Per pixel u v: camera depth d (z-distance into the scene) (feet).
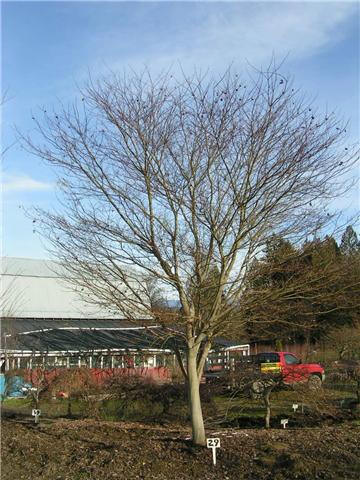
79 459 24.59
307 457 24.91
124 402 40.16
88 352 53.67
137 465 23.72
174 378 46.50
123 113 25.32
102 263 25.02
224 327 26.22
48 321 85.05
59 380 42.29
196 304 25.85
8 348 45.09
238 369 39.75
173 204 25.43
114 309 25.63
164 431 32.89
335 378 51.21
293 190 24.56
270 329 30.53
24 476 22.07
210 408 38.40
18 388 42.16
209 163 25.13
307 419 38.32
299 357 65.72
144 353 39.17
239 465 23.88
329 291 26.76
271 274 25.89
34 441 27.76
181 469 23.38
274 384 37.11
